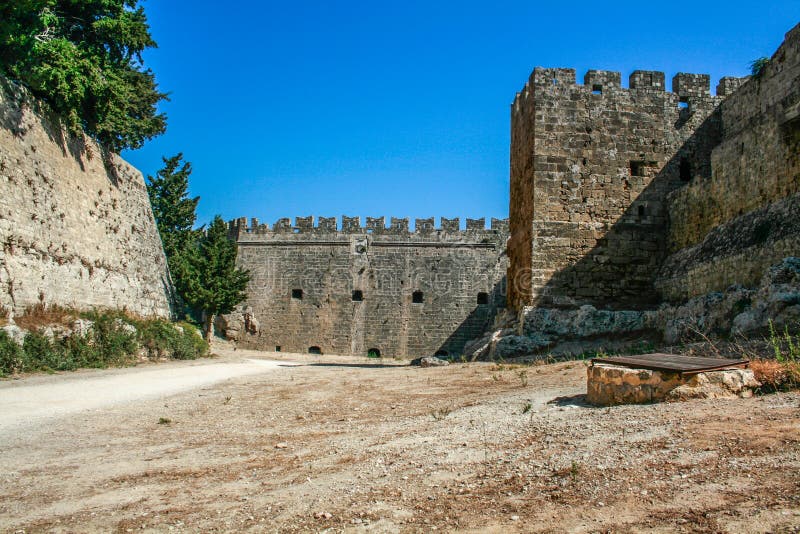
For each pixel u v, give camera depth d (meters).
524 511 6.09
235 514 6.76
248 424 12.73
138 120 39.97
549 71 28.69
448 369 23.59
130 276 34.59
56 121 27.78
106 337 27.52
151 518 6.75
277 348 53.84
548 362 22.34
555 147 28.25
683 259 25.86
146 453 10.04
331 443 10.30
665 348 19.45
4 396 16.05
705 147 28.95
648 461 7.07
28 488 8.02
